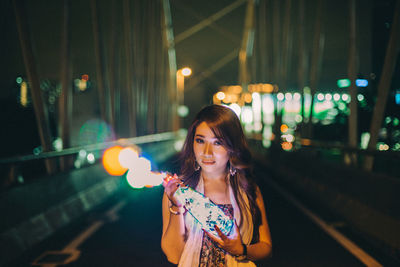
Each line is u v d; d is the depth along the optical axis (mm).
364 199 6742
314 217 7625
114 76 16469
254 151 27625
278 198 9844
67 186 7785
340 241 5926
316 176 10273
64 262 5023
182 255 1818
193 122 1827
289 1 19484
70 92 9211
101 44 14250
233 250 1697
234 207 1827
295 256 5207
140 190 11641
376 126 7090
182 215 1747
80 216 7719
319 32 13305
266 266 4836
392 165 7074
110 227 6910
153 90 27297
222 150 1760
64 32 9125
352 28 9359
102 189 9961
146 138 20078
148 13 27562
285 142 17578
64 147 8969
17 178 5914
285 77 19391
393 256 5168
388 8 10398
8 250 4910
